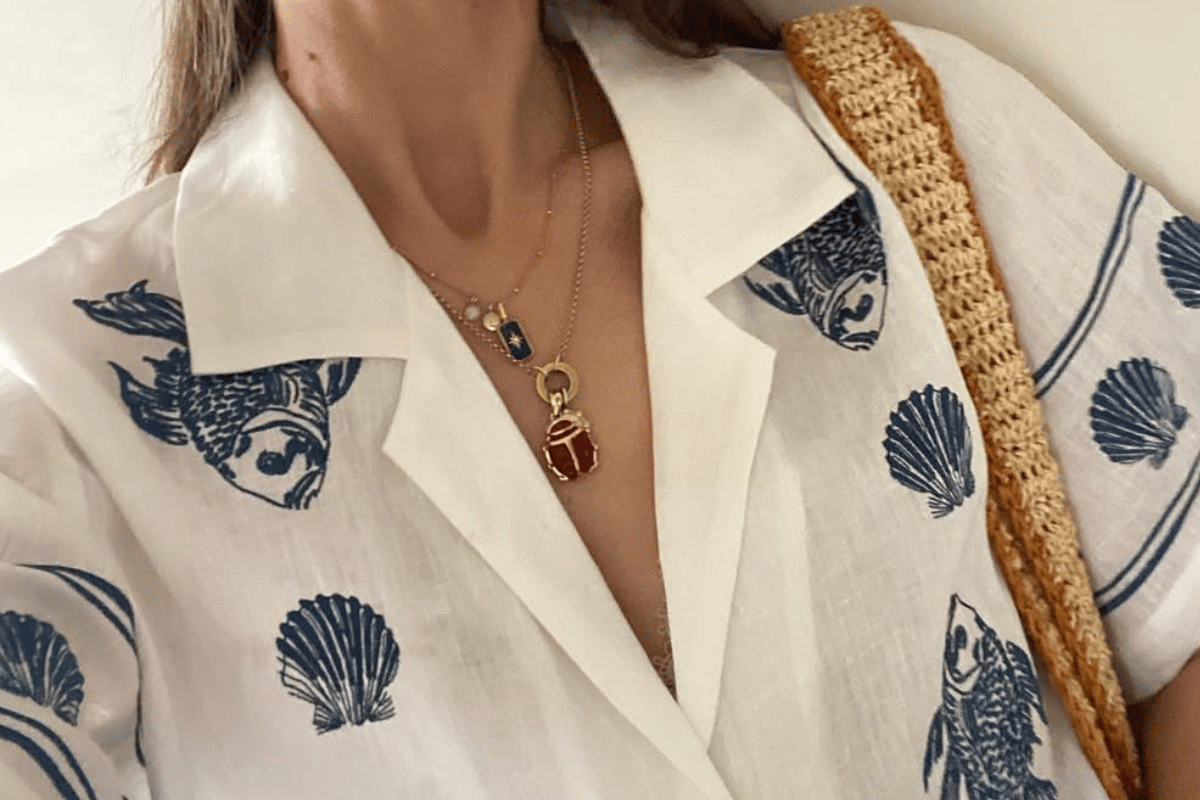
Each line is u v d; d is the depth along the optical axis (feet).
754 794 2.15
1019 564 2.50
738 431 2.22
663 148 2.44
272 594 2.05
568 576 2.09
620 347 2.35
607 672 2.06
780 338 2.33
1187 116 2.51
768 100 2.53
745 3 2.88
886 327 2.37
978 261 2.50
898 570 2.28
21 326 2.04
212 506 2.05
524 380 2.30
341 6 2.23
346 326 2.16
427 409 2.13
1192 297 2.53
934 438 2.34
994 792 2.36
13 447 1.91
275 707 2.06
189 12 2.48
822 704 2.21
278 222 2.21
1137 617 2.55
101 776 1.79
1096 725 2.52
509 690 2.07
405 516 2.09
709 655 2.12
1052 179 2.56
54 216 2.97
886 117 2.51
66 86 2.84
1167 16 2.46
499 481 2.12
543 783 2.06
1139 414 2.52
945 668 2.33
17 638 1.75
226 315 2.14
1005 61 2.66
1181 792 2.50
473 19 2.25
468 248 2.38
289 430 2.10
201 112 2.52
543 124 2.50
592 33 2.61
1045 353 2.54
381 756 2.06
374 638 2.05
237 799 2.10
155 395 2.08
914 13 2.76
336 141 2.34
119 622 1.92
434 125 2.33
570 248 2.41
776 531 2.20
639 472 2.25
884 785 2.25
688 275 2.32
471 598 2.08
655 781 2.08
